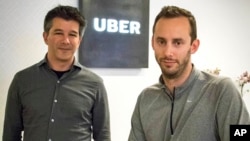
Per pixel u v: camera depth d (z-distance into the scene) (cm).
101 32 258
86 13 251
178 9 121
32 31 235
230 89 116
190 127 118
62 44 173
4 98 226
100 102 188
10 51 227
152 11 284
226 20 324
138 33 274
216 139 117
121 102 274
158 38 120
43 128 171
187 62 122
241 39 334
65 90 178
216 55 320
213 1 315
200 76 127
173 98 127
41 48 239
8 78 227
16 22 229
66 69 182
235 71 332
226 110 113
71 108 176
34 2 235
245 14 335
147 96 141
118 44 266
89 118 185
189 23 119
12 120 180
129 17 269
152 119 133
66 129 174
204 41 313
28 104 174
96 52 257
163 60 120
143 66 278
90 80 187
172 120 125
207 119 117
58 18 174
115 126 273
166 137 126
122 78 273
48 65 181
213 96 119
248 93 337
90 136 187
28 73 180
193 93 124
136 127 144
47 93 176
